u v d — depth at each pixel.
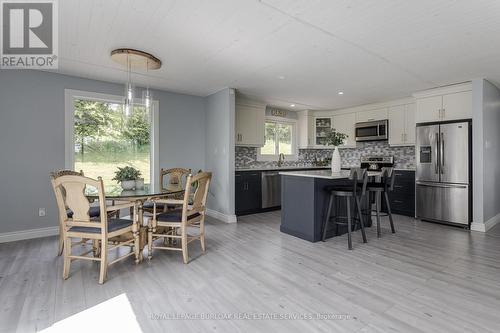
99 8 2.15
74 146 3.93
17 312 1.86
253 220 4.73
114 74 3.81
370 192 4.27
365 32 2.52
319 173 3.80
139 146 4.55
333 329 1.69
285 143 6.66
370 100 5.41
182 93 4.90
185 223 2.77
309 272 2.53
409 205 4.97
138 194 2.75
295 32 2.53
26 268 2.60
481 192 3.91
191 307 1.94
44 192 3.69
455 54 3.04
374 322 1.76
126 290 2.18
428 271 2.55
